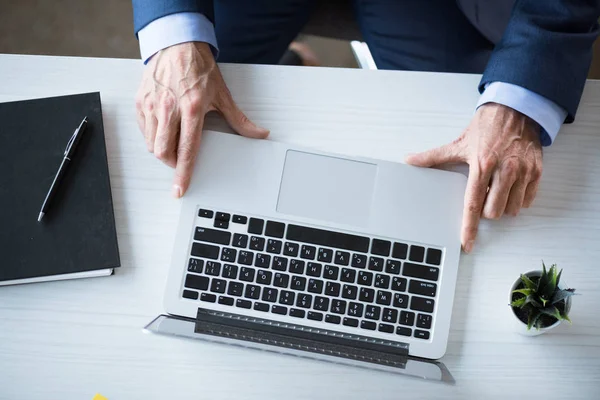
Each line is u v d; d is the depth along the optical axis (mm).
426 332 800
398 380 807
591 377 812
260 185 829
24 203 820
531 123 862
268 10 1117
